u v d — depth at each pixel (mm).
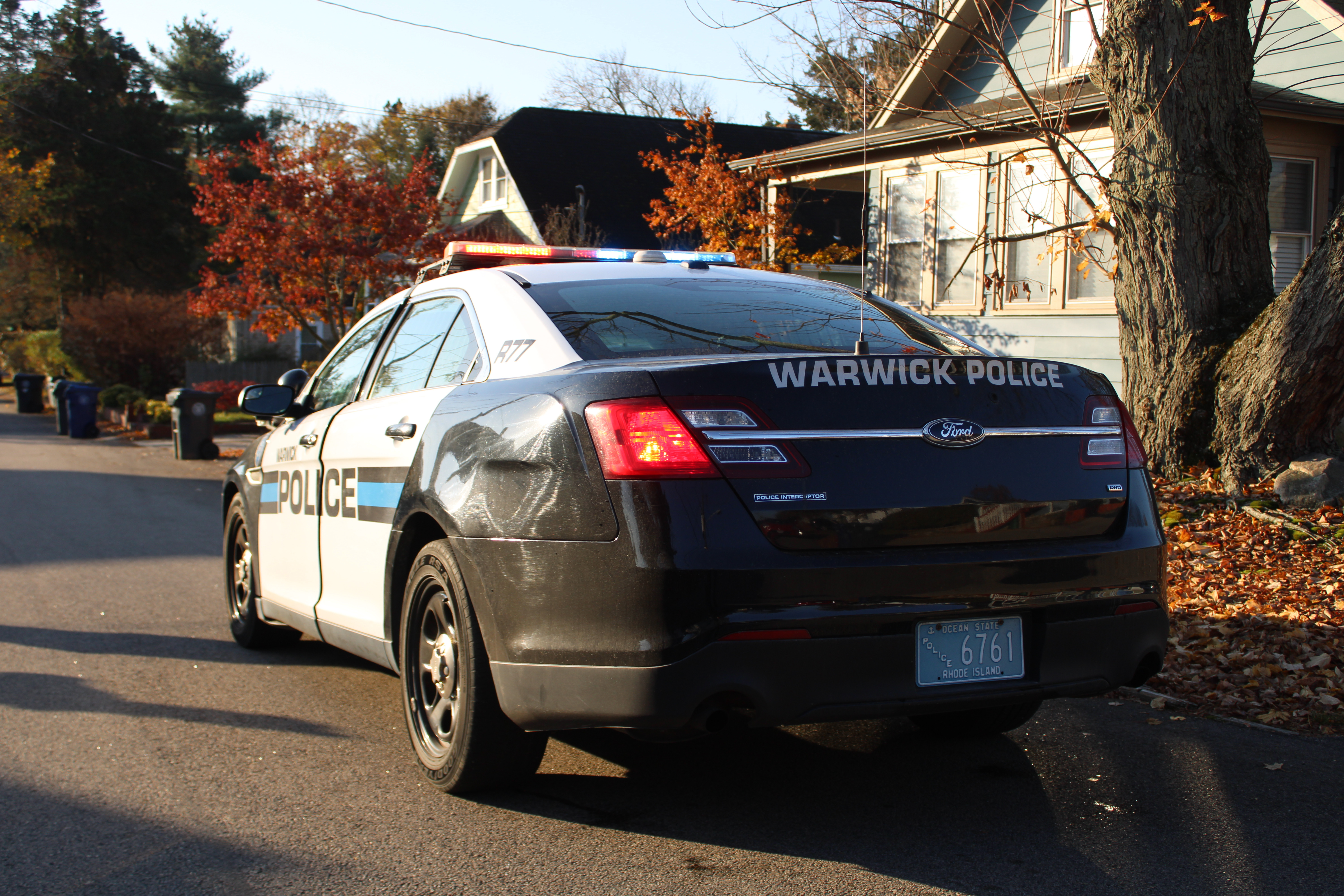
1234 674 5426
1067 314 13523
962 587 3277
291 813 3781
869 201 16297
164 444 21250
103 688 5355
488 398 3830
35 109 44781
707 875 3281
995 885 3215
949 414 3369
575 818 3734
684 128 34000
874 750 4496
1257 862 3377
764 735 4688
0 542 9906
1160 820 3723
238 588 6332
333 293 18953
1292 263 13656
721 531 3137
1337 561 7074
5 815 3771
